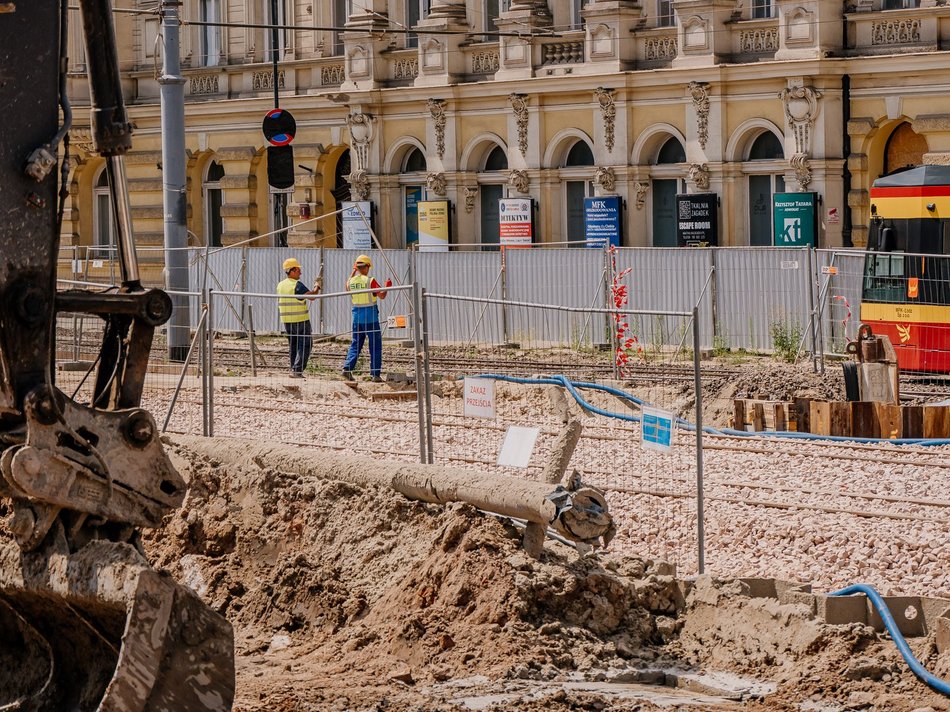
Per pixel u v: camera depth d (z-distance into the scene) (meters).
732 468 24.64
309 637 16.41
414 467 17.97
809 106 44.47
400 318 34.28
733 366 35.53
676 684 14.80
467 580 15.93
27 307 11.81
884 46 43.72
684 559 19.36
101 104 12.57
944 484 23.12
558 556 16.69
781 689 14.27
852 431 28.45
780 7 44.88
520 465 19.50
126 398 12.67
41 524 11.92
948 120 42.12
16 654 13.06
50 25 11.84
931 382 34.78
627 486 22.70
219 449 20.00
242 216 60.47
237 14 60.66
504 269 43.47
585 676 14.83
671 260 39.84
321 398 32.59
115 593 11.34
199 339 27.92
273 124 50.00
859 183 44.38
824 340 36.59
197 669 11.20
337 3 58.34
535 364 30.59
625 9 48.72
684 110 47.59
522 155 52.00
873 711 13.70
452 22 53.28
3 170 11.73
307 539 18.19
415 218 55.75
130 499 12.23
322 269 47.88
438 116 53.97
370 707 13.87
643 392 28.67
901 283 36.16
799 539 19.91
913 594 17.47
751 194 46.78
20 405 11.88
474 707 13.80
